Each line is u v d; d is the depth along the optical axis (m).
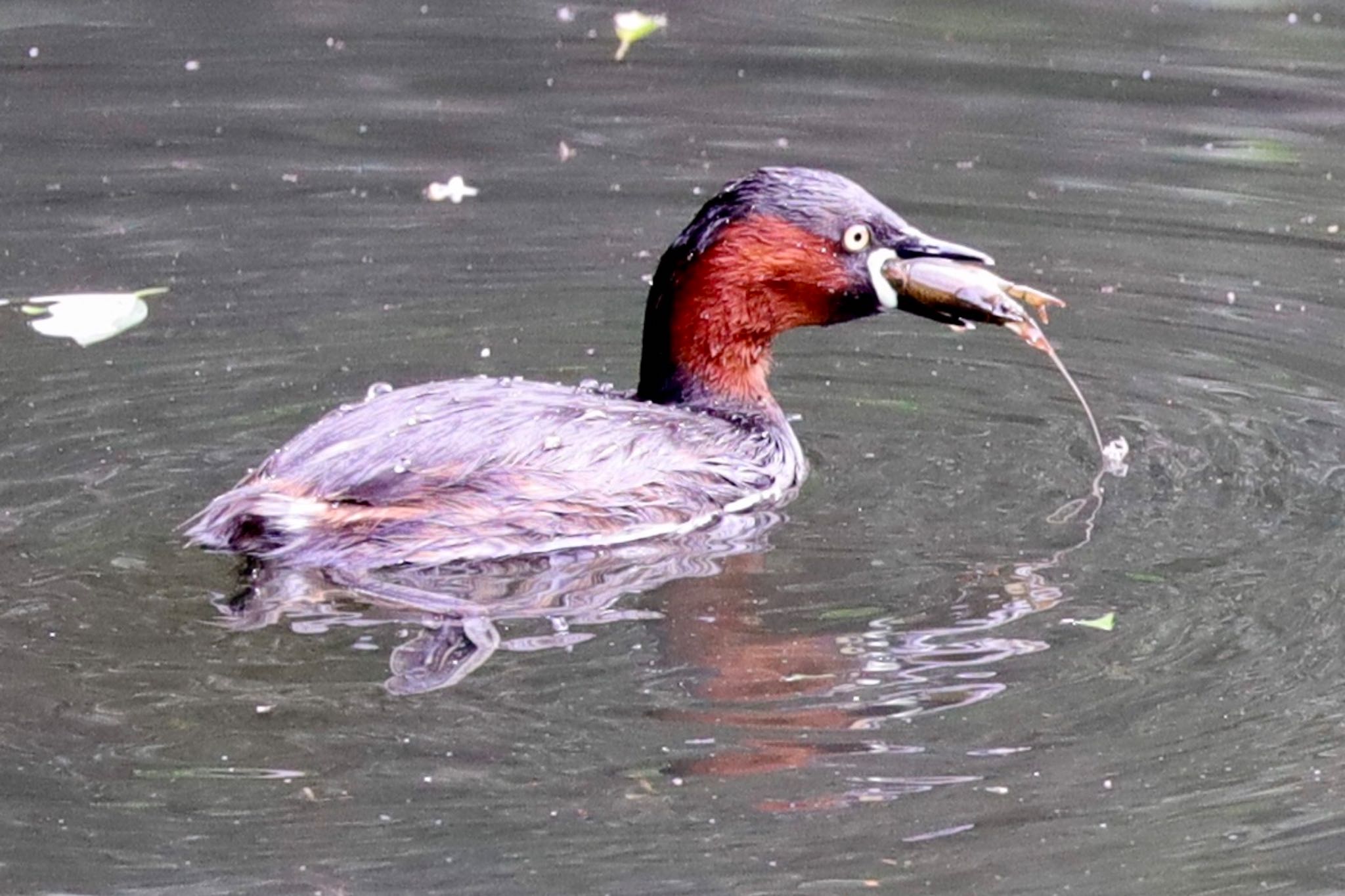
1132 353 14.13
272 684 9.80
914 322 14.83
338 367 13.70
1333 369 13.81
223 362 13.73
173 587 10.65
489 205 16.36
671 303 12.58
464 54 19.20
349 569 10.83
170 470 12.10
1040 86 18.55
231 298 14.75
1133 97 18.31
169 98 18.16
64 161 16.92
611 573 11.01
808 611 10.61
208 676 9.86
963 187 16.69
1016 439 12.86
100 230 15.79
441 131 17.66
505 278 15.19
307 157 17.14
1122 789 9.23
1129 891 8.60
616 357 14.02
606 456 11.47
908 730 9.56
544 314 14.65
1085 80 18.66
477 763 9.28
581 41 19.50
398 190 16.61
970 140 17.55
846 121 17.91
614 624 10.44
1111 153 17.30
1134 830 8.97
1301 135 17.61
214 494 11.78
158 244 15.58
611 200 16.44
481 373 13.70
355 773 9.21
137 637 10.19
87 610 10.41
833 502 11.96
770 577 10.98
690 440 11.85
